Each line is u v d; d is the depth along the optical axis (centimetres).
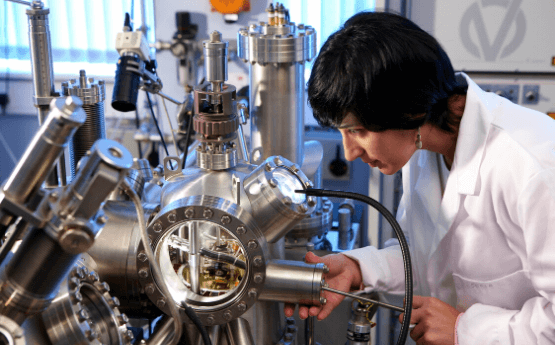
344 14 167
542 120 87
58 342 60
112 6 180
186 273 84
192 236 78
